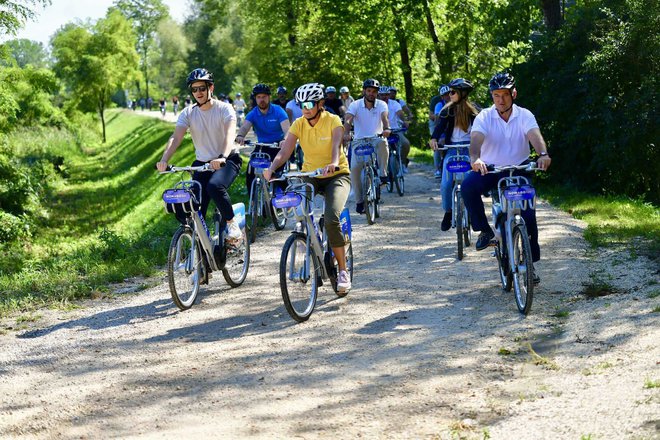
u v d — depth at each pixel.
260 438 4.88
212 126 8.27
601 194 16.72
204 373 6.09
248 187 11.98
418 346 6.39
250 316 7.60
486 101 25.58
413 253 10.02
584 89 16.42
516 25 28.44
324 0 34.38
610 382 5.20
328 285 8.54
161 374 6.12
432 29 34.00
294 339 6.79
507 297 7.65
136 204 25.78
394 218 12.70
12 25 21.62
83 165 45.12
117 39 61.03
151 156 37.75
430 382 5.61
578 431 4.54
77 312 8.27
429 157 24.08
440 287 8.25
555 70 17.45
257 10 45.44
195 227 8.05
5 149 25.88
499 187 7.17
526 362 5.84
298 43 39.25
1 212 21.00
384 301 7.82
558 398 5.08
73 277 9.82
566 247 9.65
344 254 7.61
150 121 56.06
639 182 17.08
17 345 7.14
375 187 12.45
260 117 11.82
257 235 11.97
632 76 16.28
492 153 7.50
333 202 7.40
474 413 5.03
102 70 60.12
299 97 7.34
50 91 27.45
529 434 4.59
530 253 6.88
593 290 7.59
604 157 16.11
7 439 5.10
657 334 5.97
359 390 5.55
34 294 9.12
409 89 34.81
